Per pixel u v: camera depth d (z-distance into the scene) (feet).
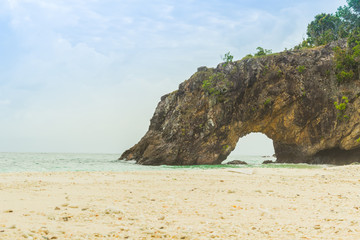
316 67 230.68
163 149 222.07
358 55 222.48
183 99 237.86
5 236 19.63
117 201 38.01
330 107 224.33
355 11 322.14
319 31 334.24
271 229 25.35
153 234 22.74
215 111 227.20
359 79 220.84
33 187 49.14
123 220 27.86
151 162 218.59
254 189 51.65
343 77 222.69
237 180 64.80
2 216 26.71
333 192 49.85
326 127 224.12
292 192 49.21
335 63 229.25
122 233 22.86
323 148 226.17
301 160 234.99
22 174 75.66
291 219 29.99
